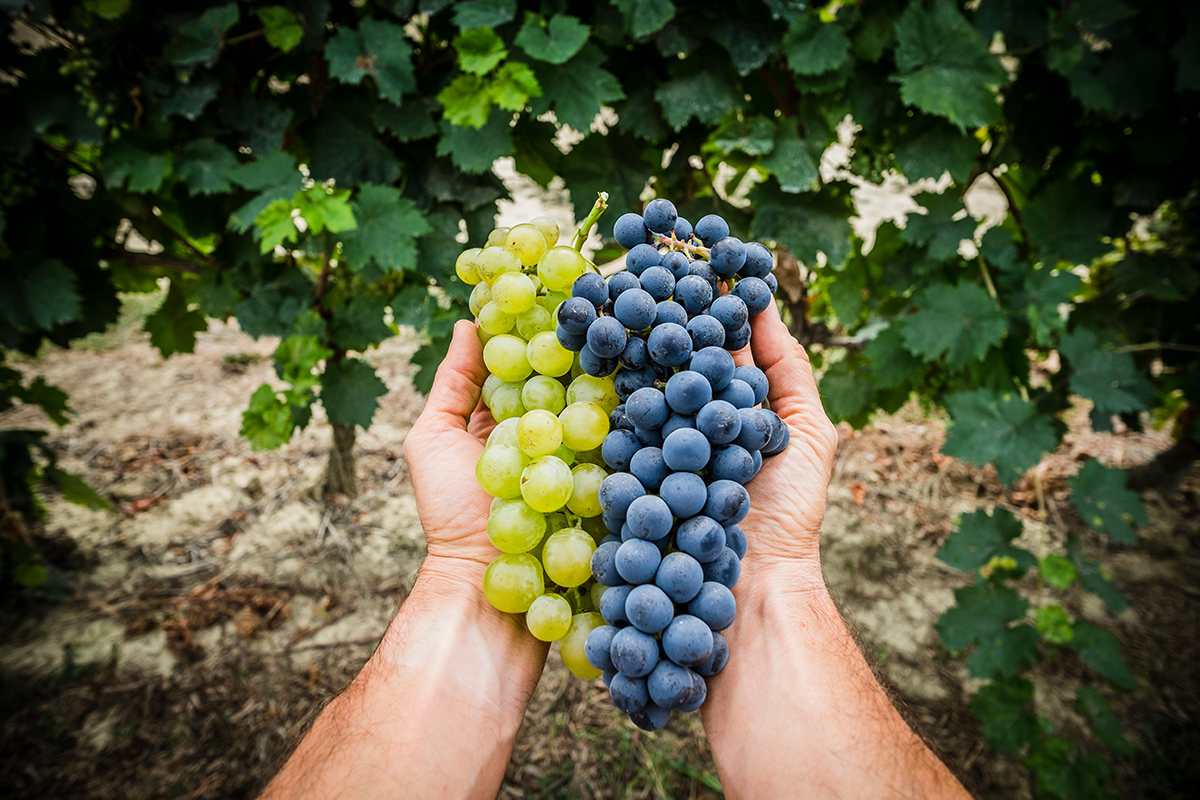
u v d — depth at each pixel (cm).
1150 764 64
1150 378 78
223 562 81
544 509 32
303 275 61
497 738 34
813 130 55
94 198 59
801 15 50
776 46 50
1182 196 58
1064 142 60
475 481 38
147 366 121
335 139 53
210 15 49
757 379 33
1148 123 56
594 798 60
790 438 38
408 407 109
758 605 35
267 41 54
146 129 51
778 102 56
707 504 30
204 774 60
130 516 87
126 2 48
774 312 39
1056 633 59
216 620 74
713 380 31
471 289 56
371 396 61
